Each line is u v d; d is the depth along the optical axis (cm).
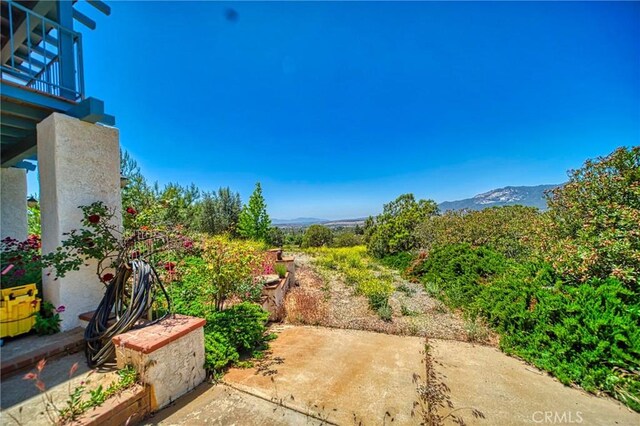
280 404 230
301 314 459
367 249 1274
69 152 302
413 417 218
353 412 222
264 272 537
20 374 227
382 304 496
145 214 554
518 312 362
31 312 276
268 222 1507
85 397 196
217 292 371
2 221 491
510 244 632
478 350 344
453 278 610
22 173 518
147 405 208
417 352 335
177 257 424
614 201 395
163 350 220
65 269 284
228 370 283
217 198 1557
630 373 256
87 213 309
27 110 301
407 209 1202
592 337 279
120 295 279
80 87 324
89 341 244
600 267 347
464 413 224
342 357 319
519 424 213
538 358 307
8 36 347
